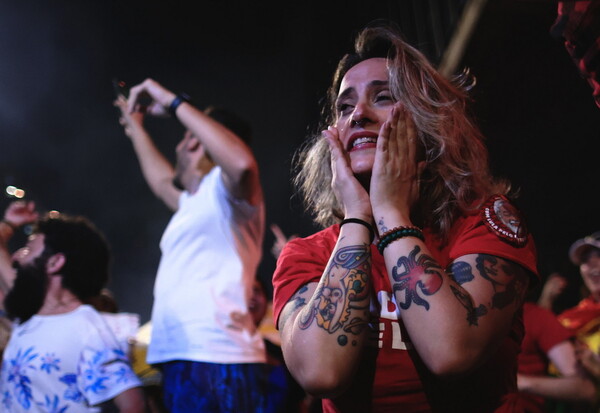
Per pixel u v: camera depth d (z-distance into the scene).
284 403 3.44
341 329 1.72
